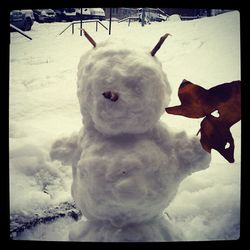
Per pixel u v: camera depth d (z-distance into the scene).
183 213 0.46
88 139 0.40
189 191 0.50
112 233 0.39
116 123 0.36
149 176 0.37
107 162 0.37
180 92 0.38
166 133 0.40
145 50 0.39
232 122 0.38
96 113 0.36
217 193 0.49
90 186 0.37
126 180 0.36
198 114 0.38
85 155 0.39
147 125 0.37
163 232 0.41
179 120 0.51
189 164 0.40
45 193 0.52
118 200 0.36
